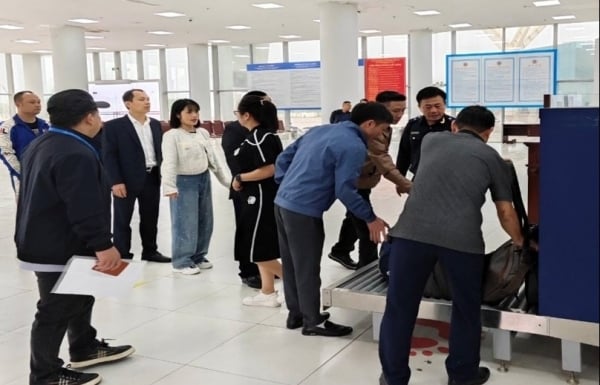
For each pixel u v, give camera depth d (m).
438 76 17.86
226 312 3.82
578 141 2.46
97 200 2.57
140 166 4.90
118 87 20.70
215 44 19.59
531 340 3.20
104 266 2.59
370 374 2.87
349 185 2.97
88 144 2.64
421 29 16.38
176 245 4.76
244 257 3.94
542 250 2.61
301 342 3.29
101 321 3.69
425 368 2.92
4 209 8.61
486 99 9.71
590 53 15.35
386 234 3.02
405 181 3.66
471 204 2.49
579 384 2.68
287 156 3.42
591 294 2.53
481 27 16.08
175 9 12.45
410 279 2.56
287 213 3.24
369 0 11.30
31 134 5.00
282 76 13.54
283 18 13.84
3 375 2.96
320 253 3.31
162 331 3.51
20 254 2.65
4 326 3.66
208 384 2.81
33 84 21.94
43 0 11.18
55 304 2.69
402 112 3.72
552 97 3.03
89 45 19.17
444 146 2.57
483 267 2.69
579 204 2.50
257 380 2.84
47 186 2.56
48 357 2.73
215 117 20.64
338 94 11.34
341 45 11.31
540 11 13.26
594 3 12.22
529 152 3.55
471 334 2.61
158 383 2.84
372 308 3.21
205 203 4.89
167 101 21.23
